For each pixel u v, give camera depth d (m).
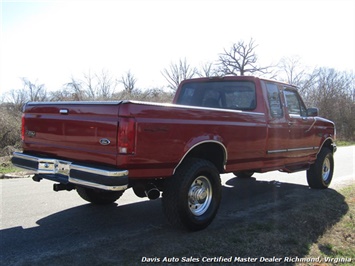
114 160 3.81
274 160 6.01
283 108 6.27
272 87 6.15
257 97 5.86
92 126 4.03
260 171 5.79
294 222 4.96
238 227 4.74
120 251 3.89
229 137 4.90
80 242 4.16
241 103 6.11
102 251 3.88
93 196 5.69
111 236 4.38
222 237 4.34
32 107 4.96
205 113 4.55
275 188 7.55
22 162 4.84
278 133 6.01
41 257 3.71
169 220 4.39
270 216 5.29
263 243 4.16
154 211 5.57
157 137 3.97
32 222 4.90
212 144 4.73
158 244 4.10
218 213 5.48
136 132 3.78
